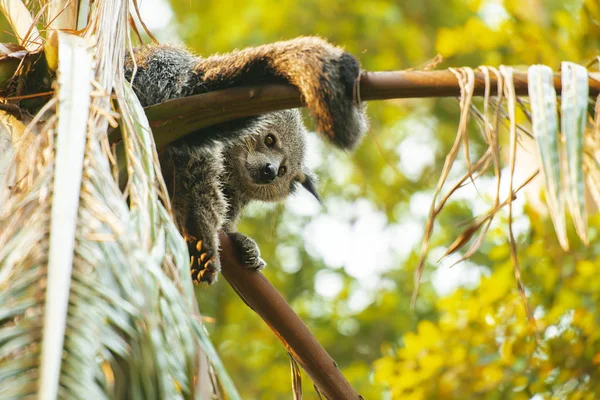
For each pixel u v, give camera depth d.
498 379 10.91
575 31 12.56
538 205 11.45
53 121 4.45
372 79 6.64
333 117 6.69
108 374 3.36
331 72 6.74
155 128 6.48
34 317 3.41
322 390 7.21
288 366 16.70
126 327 3.53
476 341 11.39
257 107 6.74
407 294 19.09
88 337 3.38
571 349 10.58
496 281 11.47
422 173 21.50
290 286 19.70
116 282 3.72
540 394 10.65
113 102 5.30
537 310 11.11
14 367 3.18
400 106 21.59
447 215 19.77
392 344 18.17
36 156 4.40
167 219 4.33
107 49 5.17
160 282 3.81
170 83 7.80
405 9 21.69
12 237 3.92
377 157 21.11
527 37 14.05
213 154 8.66
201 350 3.92
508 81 6.11
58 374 3.17
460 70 6.39
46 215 3.91
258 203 13.48
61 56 4.85
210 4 20.50
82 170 4.15
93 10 5.56
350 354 18.11
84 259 3.70
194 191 8.57
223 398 3.78
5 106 5.67
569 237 11.11
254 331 18.09
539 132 5.63
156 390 3.48
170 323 3.72
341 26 19.95
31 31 6.45
